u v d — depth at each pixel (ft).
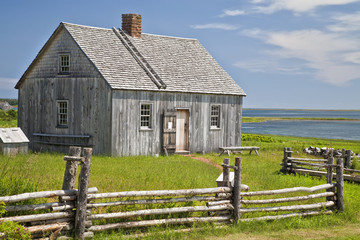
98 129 78.43
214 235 31.55
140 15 96.02
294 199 38.55
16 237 24.18
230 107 97.60
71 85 81.87
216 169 64.08
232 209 34.22
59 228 27.45
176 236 30.37
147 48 93.86
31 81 87.86
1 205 25.75
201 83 93.09
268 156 90.84
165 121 84.33
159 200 31.86
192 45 105.40
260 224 34.91
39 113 86.48
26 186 32.96
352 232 34.96
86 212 28.53
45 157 66.33
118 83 77.41
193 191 32.89
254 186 50.47
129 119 79.10
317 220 37.78
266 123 497.05
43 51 85.40
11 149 71.82
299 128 359.25
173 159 76.59
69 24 82.89
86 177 28.19
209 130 93.20
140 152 81.05
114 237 28.81
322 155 90.53
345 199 44.62
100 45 84.53
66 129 82.43
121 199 36.29
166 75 88.53
